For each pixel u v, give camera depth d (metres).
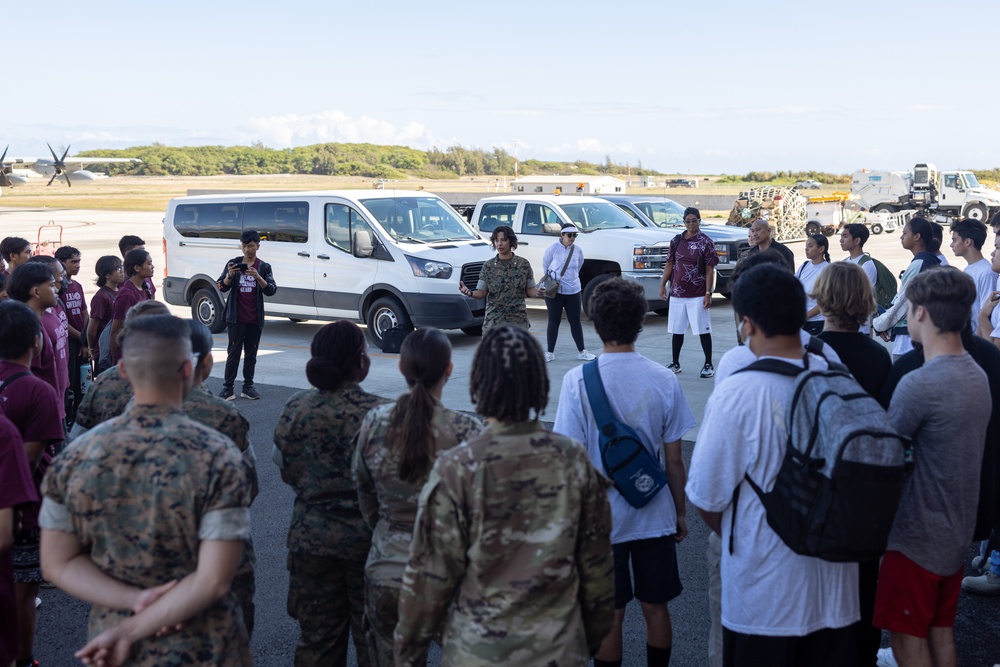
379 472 2.90
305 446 3.28
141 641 2.25
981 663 3.84
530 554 2.24
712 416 2.68
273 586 4.79
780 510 2.55
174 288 14.24
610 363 3.31
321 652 3.39
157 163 169.25
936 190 40.91
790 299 2.72
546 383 2.31
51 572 2.25
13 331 3.72
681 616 4.36
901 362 3.26
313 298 12.80
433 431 2.86
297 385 9.91
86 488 2.22
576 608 2.32
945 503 2.96
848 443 2.36
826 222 33.53
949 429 2.91
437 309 11.72
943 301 2.93
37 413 3.76
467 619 2.28
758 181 122.50
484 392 2.26
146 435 2.27
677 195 55.69
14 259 6.95
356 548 3.29
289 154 179.88
